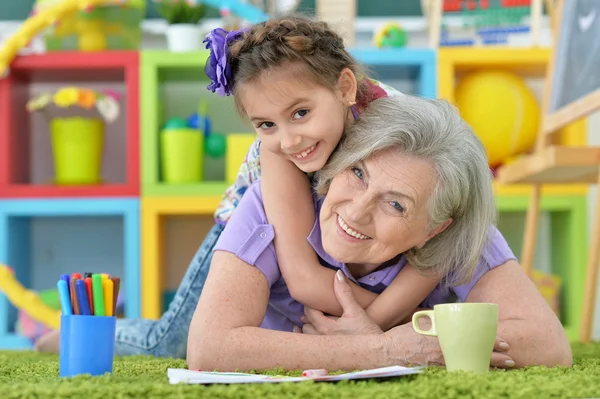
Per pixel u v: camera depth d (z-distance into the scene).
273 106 1.11
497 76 2.89
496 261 1.24
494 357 1.11
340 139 1.14
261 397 0.80
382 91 1.23
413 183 1.06
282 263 1.21
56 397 0.80
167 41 3.19
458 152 1.10
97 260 3.13
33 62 2.82
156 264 2.77
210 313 1.13
